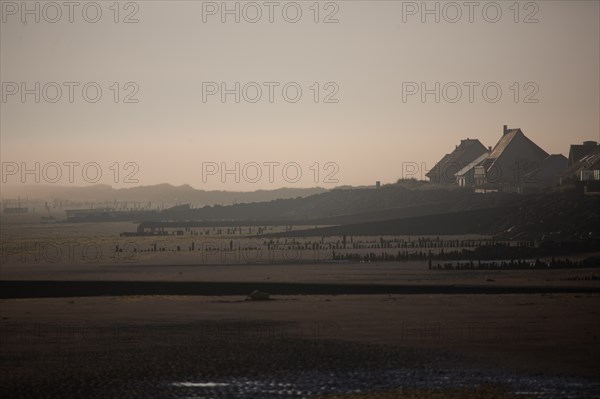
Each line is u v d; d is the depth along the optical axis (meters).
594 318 92.69
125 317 96.81
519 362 72.31
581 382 66.00
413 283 128.50
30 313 100.25
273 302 108.75
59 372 70.00
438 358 74.12
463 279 133.62
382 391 64.25
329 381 67.12
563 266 150.62
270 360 73.88
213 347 79.31
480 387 64.94
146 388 65.44
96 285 128.62
